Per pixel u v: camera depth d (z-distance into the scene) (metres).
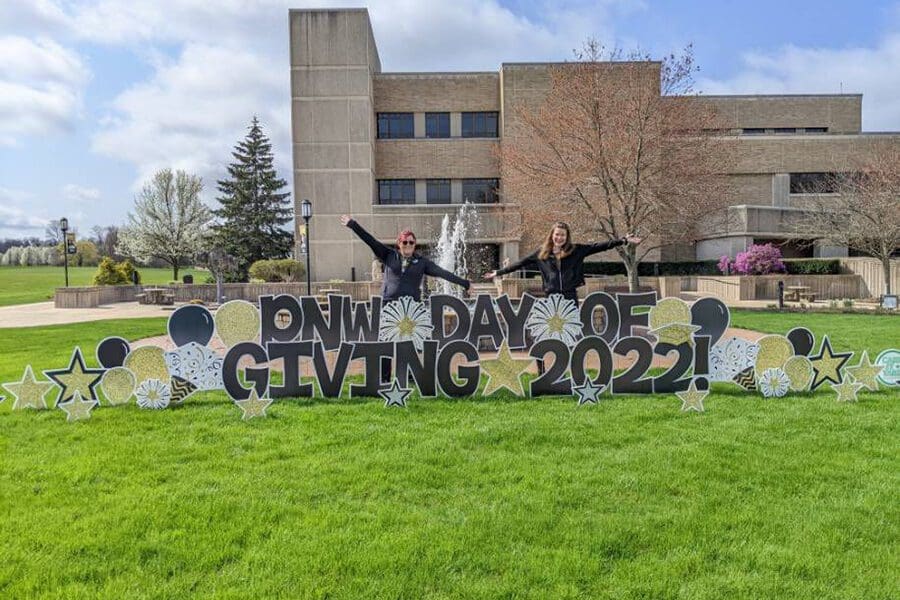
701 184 19.95
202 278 53.16
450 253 31.20
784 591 2.89
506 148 25.77
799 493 4.02
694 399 6.10
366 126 32.44
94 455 4.71
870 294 26.06
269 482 4.18
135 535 3.40
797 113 37.19
